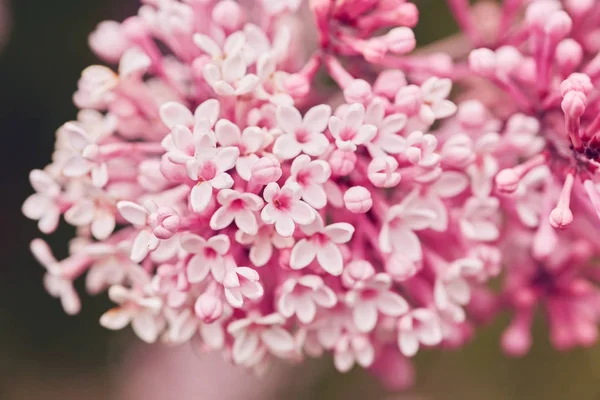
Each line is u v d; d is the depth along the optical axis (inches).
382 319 10.1
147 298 10.0
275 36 10.4
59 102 13.6
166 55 12.9
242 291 9.5
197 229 9.6
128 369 15.4
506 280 11.5
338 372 13.3
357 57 10.3
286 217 9.4
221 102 9.8
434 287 10.2
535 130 10.1
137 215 9.5
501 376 12.5
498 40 10.7
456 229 10.1
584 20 10.6
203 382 15.8
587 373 12.3
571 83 9.6
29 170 14.2
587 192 9.6
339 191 9.7
